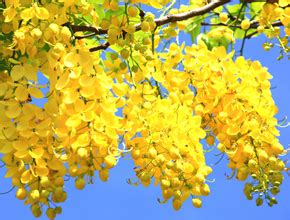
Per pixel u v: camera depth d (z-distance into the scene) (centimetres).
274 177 139
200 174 133
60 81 118
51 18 125
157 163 132
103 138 122
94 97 120
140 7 139
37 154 121
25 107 122
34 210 124
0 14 128
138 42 135
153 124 133
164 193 132
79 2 133
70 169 123
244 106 137
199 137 134
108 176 124
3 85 125
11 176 125
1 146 124
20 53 136
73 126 119
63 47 121
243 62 138
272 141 139
